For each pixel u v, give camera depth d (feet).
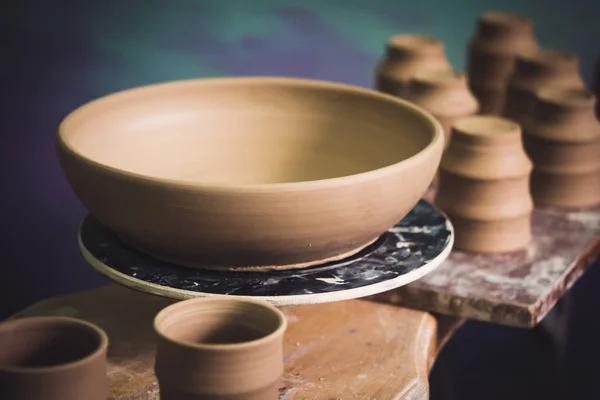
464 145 5.81
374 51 10.68
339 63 10.72
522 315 5.14
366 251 4.75
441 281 5.42
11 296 9.89
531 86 7.18
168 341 3.34
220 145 5.51
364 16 10.61
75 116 4.89
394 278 4.42
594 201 6.72
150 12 10.21
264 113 5.59
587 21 10.30
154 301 5.27
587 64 10.39
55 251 10.02
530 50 7.74
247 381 3.33
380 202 4.28
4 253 9.87
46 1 9.86
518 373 9.42
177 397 3.39
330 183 4.10
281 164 5.53
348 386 4.48
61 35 9.99
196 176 5.41
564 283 5.59
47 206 10.02
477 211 5.78
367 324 5.12
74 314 5.10
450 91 6.60
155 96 5.39
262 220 4.11
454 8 10.53
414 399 4.45
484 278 5.49
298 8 10.55
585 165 6.61
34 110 10.02
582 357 9.34
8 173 9.95
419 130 5.04
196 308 3.63
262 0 10.48
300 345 4.86
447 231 5.08
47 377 3.22
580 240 6.11
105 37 10.13
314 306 5.30
